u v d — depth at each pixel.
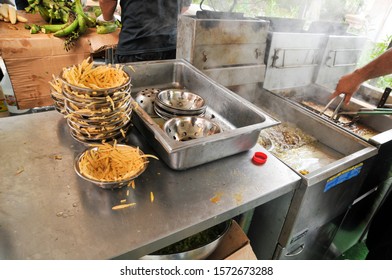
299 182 1.03
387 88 1.61
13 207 0.78
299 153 1.43
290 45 1.80
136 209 0.82
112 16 2.54
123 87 0.93
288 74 1.92
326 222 1.33
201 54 1.54
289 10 2.28
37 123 1.14
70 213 0.78
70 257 0.67
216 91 1.40
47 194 0.83
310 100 2.05
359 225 1.67
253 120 1.21
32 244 0.69
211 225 0.85
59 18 2.44
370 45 2.43
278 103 1.74
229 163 1.05
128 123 1.06
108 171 0.88
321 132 1.52
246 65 1.72
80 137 0.98
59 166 0.94
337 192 1.22
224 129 1.32
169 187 0.91
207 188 0.93
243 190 0.93
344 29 2.03
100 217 0.78
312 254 1.47
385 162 1.39
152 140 1.03
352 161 1.16
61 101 1.08
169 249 1.05
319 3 2.26
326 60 2.00
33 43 2.07
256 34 1.65
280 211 1.15
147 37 2.00
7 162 0.93
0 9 2.34
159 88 1.58
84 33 2.38
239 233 1.06
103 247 0.70
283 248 1.21
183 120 1.21
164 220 0.79
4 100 2.23
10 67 2.06
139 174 0.85
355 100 1.83
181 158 0.93
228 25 1.53
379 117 1.68
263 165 1.07
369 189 1.46
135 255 0.73
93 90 0.86
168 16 2.05
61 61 2.25
